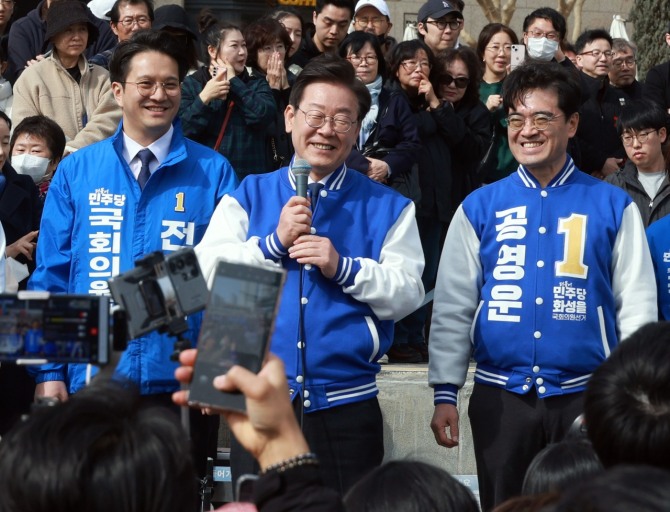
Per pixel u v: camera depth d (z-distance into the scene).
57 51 6.58
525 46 7.40
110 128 6.42
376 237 4.01
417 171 6.13
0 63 6.91
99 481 1.70
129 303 2.21
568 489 1.44
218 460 5.26
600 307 4.05
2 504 1.72
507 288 4.11
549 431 4.03
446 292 4.27
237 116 5.98
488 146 6.71
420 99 6.30
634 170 6.16
